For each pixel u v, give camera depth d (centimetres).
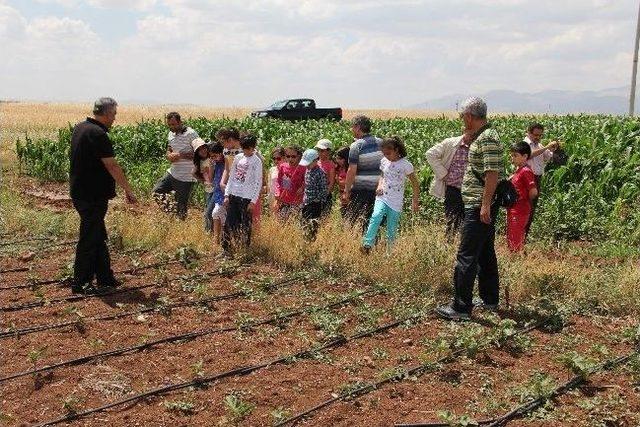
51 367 558
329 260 879
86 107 7012
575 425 484
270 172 1082
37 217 1167
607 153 1609
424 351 614
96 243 757
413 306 737
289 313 701
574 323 707
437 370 570
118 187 1694
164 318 691
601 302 763
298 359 593
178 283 807
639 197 1399
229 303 745
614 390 543
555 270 838
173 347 616
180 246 955
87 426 468
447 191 916
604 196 1466
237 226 921
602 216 1332
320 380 551
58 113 5544
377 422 481
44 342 617
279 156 1065
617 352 630
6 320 670
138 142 2183
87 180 741
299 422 479
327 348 621
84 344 615
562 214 1292
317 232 943
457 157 900
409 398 521
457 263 696
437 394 527
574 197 1396
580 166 1538
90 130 732
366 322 685
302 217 991
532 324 691
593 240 1234
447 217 917
